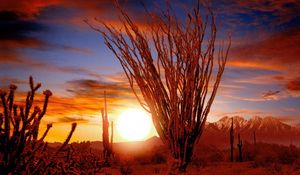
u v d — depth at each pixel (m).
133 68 6.92
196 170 15.78
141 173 14.29
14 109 2.80
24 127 2.74
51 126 2.91
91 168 3.62
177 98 6.90
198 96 6.99
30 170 2.86
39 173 2.89
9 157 2.74
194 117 7.03
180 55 6.86
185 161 7.03
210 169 16.47
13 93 2.76
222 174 14.52
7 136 2.73
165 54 6.86
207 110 7.14
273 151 21.31
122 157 22.30
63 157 3.24
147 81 6.91
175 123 6.95
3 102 2.70
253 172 14.45
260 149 24.53
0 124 2.73
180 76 6.86
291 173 13.57
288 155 20.14
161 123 7.09
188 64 6.86
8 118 2.73
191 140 7.09
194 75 6.88
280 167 14.92
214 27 6.92
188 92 6.87
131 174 14.32
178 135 7.07
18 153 2.75
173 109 6.88
